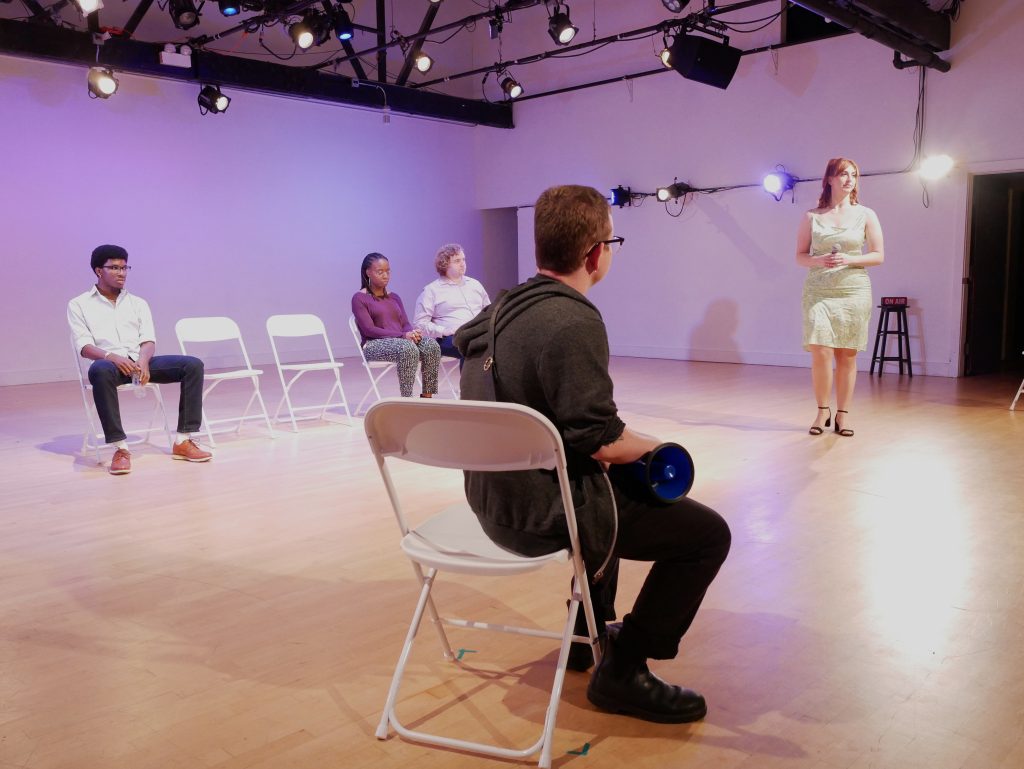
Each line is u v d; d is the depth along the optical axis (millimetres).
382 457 1870
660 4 9891
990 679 2082
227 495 4145
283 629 2504
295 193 10641
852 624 2434
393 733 1899
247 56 10172
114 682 2178
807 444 5008
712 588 2742
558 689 1761
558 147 11234
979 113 7734
